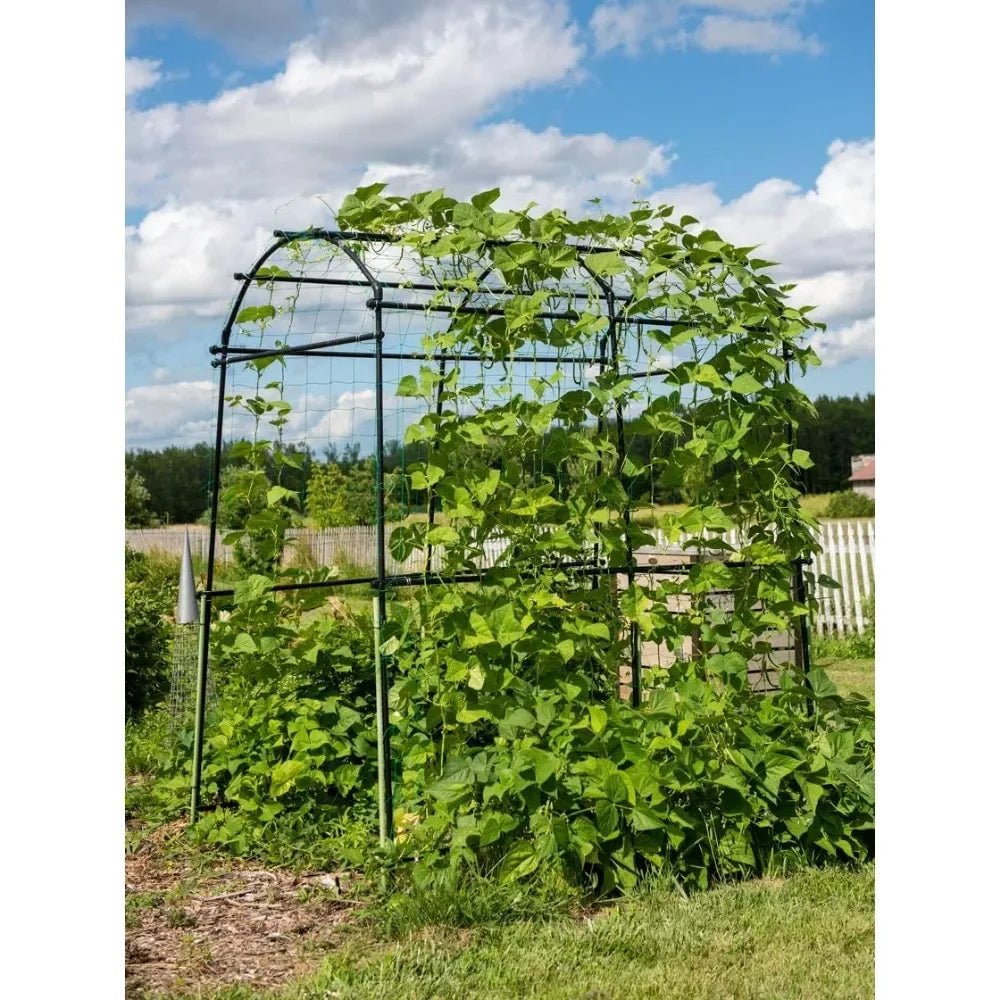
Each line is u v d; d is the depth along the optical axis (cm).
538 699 454
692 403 496
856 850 461
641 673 575
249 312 557
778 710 493
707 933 385
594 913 410
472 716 444
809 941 379
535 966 360
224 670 615
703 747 459
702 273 511
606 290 493
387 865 441
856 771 470
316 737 526
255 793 528
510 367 468
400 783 491
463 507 457
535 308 464
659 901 413
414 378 468
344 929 402
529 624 448
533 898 410
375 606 468
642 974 355
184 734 591
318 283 554
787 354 534
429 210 489
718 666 482
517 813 434
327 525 766
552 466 546
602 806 421
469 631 447
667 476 489
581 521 474
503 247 477
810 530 588
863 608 1112
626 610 479
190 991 352
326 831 504
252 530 572
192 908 430
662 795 431
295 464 580
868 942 377
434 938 386
